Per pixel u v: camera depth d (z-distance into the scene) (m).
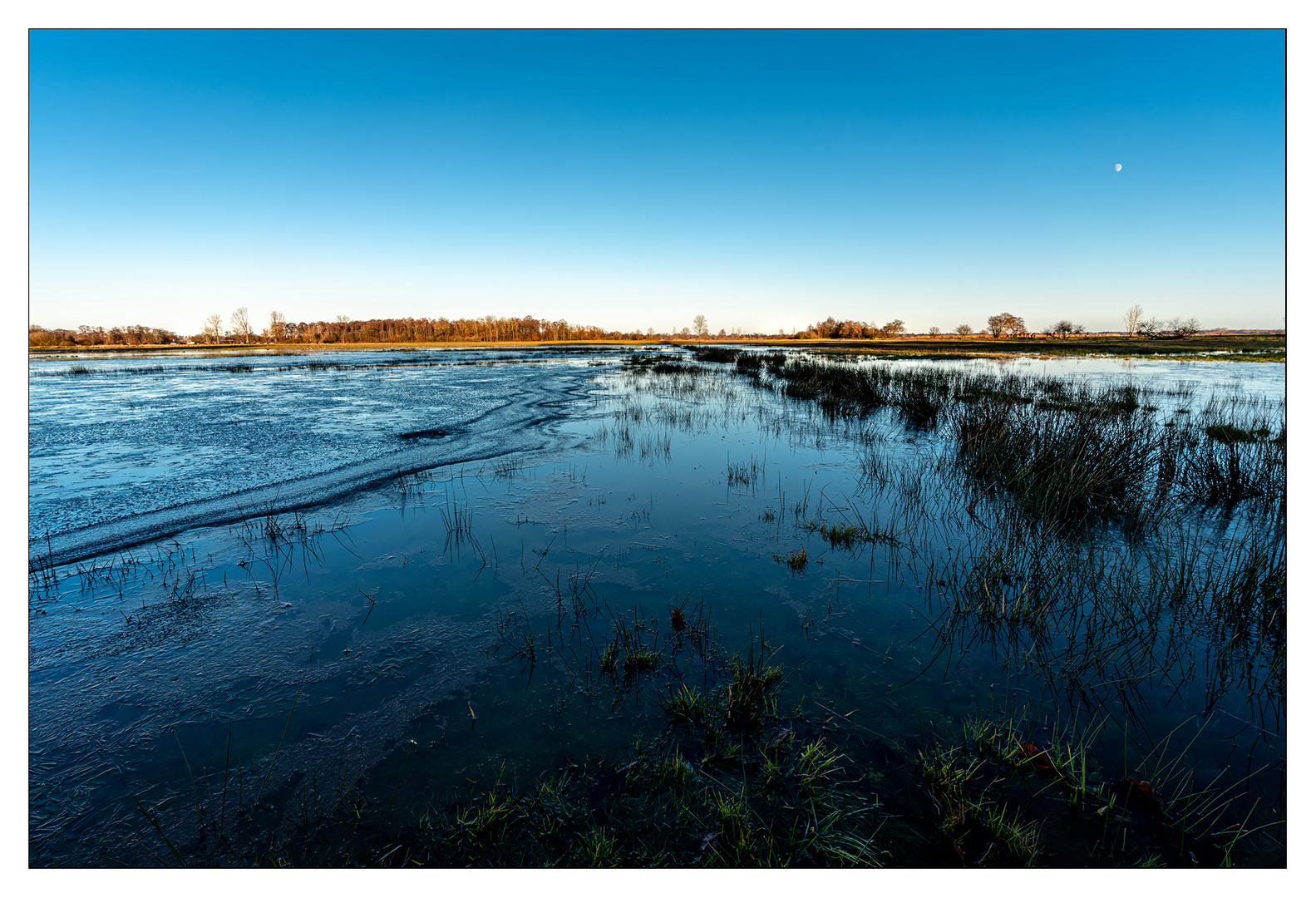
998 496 6.77
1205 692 3.13
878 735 2.86
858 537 5.49
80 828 2.37
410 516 6.08
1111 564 4.80
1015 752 2.69
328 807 2.48
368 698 3.18
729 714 2.93
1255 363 29.88
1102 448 7.18
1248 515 6.12
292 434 10.62
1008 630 3.82
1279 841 2.21
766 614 4.07
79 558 4.96
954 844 2.24
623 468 8.20
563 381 22.33
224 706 3.11
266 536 5.49
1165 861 2.16
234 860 2.24
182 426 11.50
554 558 5.05
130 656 3.54
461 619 4.02
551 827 2.37
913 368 24.20
